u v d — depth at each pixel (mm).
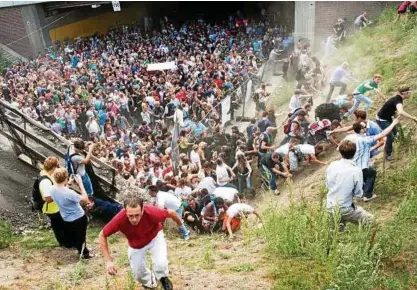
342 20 20875
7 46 31062
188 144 13609
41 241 8172
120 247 8125
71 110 18266
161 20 36062
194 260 7227
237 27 30453
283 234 6945
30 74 24188
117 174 11016
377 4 21422
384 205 7801
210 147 12992
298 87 15734
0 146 11508
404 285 5660
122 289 6062
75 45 30984
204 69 22531
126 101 19719
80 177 8312
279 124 15094
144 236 5160
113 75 23297
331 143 11523
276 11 32438
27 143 11055
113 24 36688
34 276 6695
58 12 33250
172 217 5246
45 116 18422
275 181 10961
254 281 6074
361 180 6145
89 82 22688
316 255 6211
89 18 35125
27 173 10617
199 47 28359
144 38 31938
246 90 17844
